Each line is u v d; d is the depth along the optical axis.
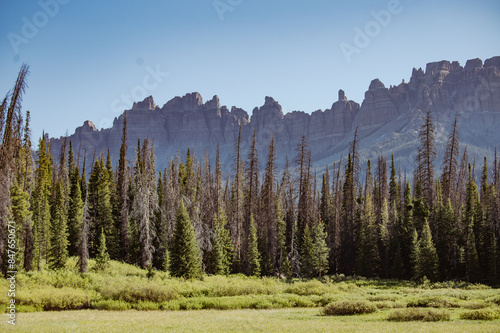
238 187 75.69
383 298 41.91
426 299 36.75
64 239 55.69
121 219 73.56
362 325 25.83
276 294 44.97
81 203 69.62
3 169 40.28
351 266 75.12
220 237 68.62
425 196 77.88
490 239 64.69
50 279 44.34
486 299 36.41
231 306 38.56
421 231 69.06
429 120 73.69
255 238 70.06
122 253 70.12
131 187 76.00
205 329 24.58
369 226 71.12
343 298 41.94
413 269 64.50
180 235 56.41
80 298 37.62
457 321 27.12
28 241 51.38
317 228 71.00
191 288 46.22
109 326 25.70
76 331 23.55
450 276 64.81
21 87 41.12
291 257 70.38
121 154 74.88
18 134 41.66
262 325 26.12
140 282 47.31
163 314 33.66
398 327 24.34
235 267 71.69
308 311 36.31
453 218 69.06
